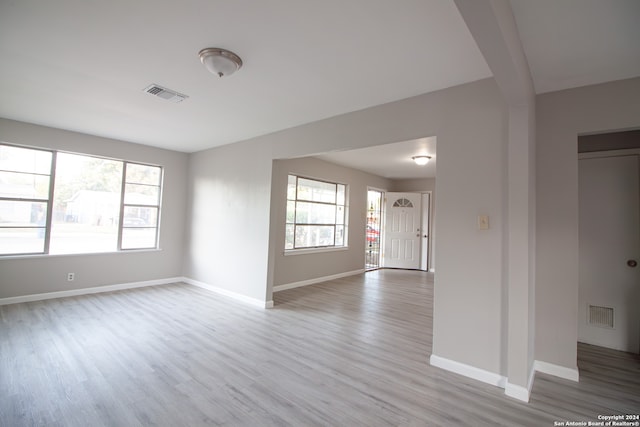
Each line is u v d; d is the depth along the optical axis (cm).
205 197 534
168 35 207
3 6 179
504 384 232
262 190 438
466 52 215
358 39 204
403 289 552
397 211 795
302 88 282
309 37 204
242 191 467
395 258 791
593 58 212
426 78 256
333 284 585
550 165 262
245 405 202
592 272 325
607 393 227
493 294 241
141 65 249
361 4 170
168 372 241
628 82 234
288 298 476
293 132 398
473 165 254
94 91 300
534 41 195
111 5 177
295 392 218
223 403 203
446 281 263
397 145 464
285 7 175
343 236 673
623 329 307
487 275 244
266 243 428
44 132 416
